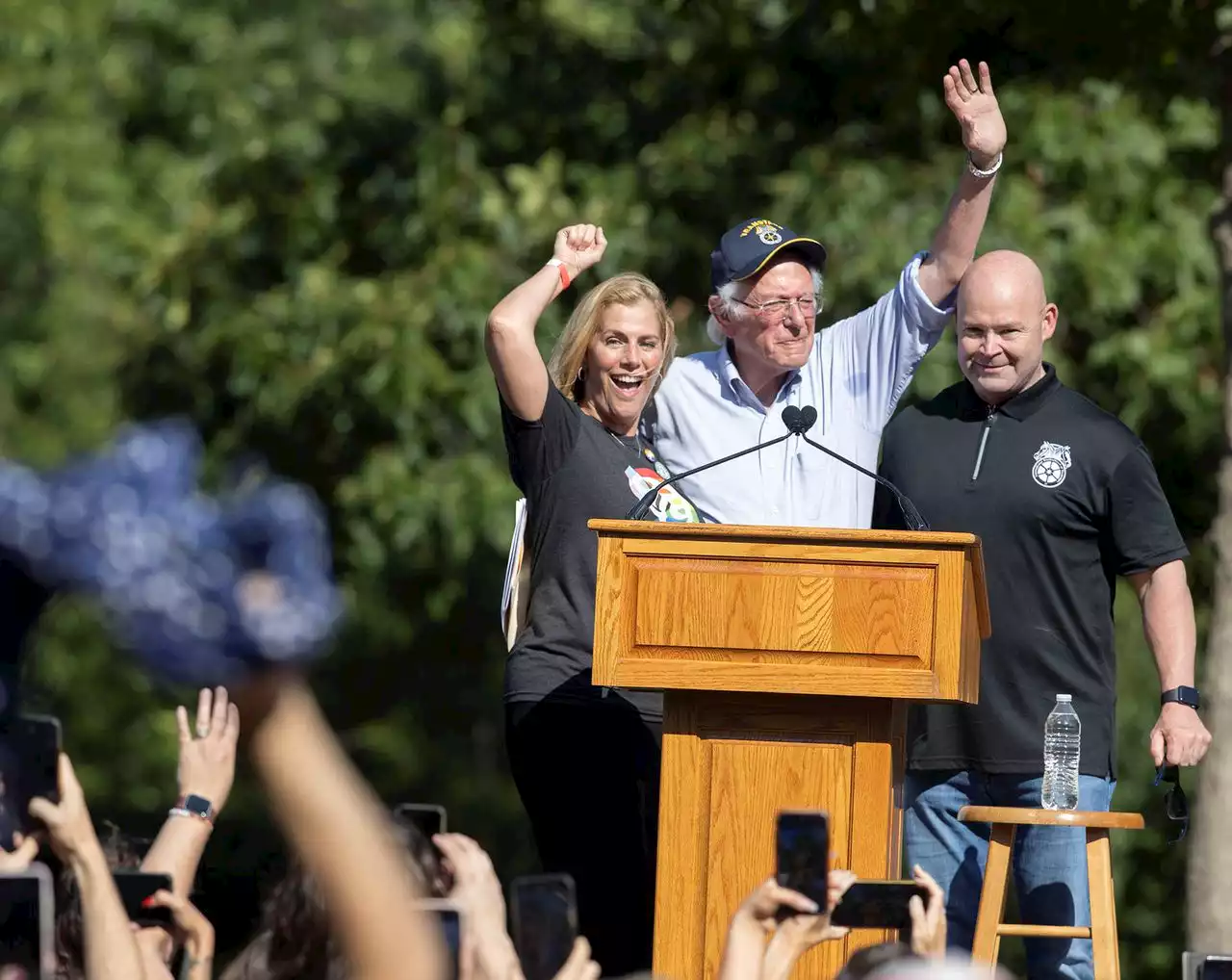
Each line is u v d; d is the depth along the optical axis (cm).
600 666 1407
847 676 1380
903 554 1384
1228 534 2627
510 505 3734
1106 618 1819
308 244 4000
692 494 1820
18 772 784
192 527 534
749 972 938
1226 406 2648
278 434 3941
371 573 4172
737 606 1398
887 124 3509
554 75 3866
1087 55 3153
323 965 848
